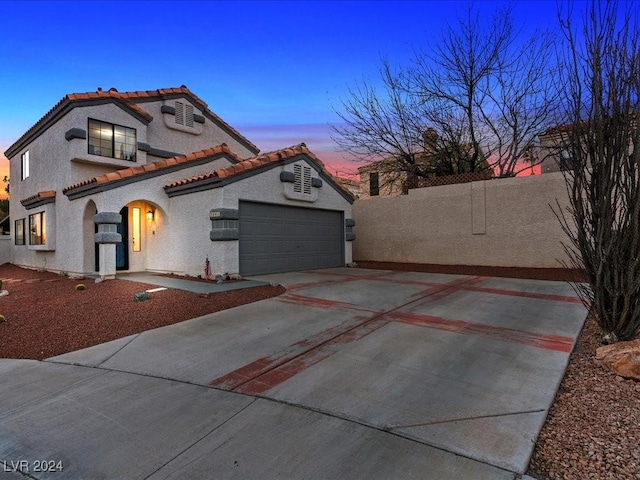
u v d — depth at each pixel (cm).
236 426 312
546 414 324
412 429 303
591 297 518
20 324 620
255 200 1105
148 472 255
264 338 539
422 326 587
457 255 1398
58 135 1306
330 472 252
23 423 322
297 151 1240
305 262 1300
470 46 1576
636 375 378
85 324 618
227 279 1003
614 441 282
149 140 1475
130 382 404
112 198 1041
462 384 384
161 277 1090
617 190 431
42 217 1408
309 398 359
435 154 1734
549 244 1218
